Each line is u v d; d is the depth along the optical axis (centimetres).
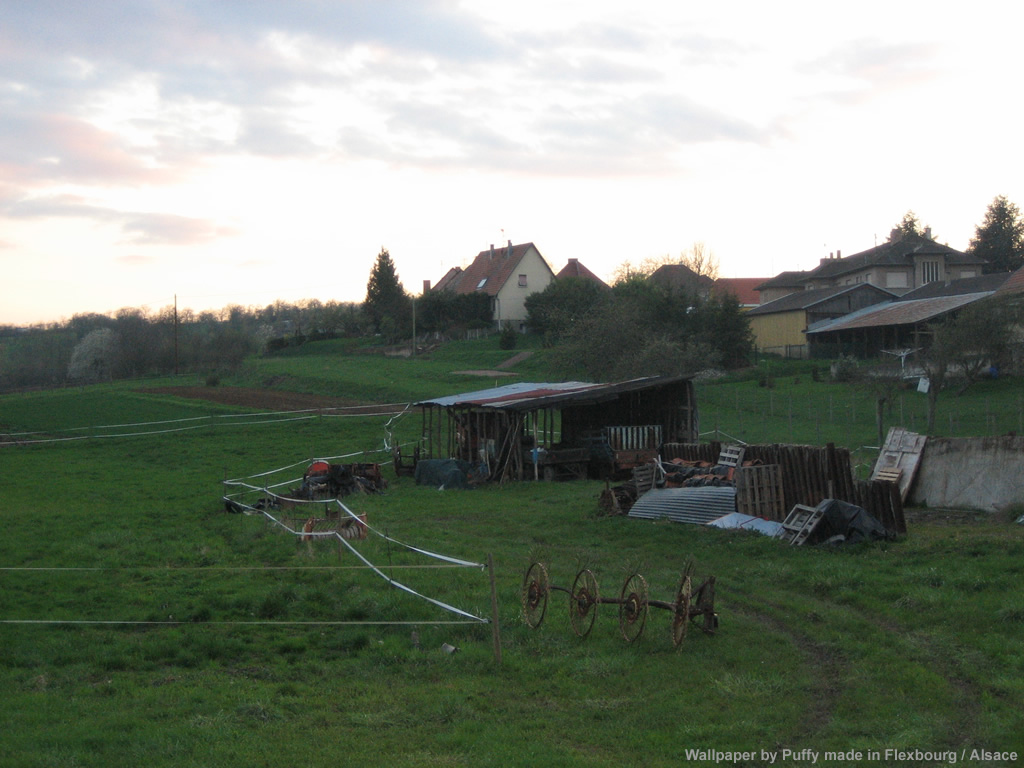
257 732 849
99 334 8919
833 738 823
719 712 895
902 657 1034
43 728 847
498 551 1783
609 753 803
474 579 1508
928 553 1508
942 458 2159
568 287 8106
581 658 1080
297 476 3256
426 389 6100
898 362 5234
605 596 1332
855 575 1376
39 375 9419
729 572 1514
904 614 1192
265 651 1127
